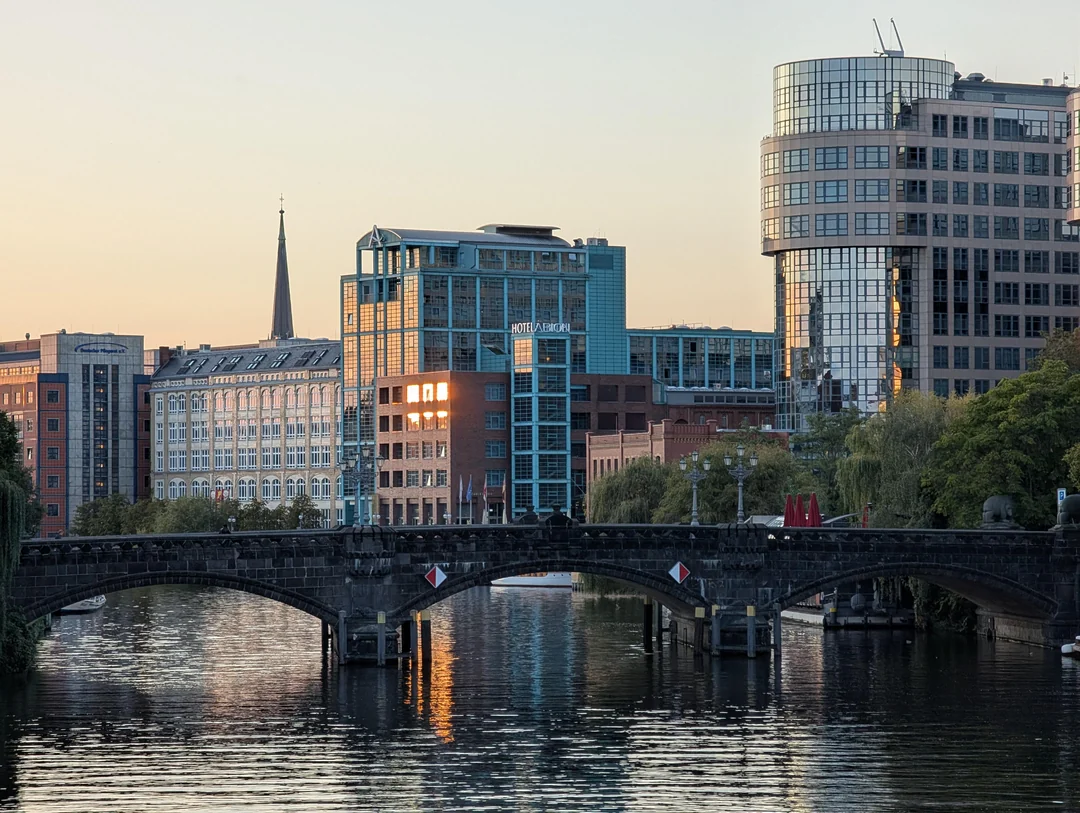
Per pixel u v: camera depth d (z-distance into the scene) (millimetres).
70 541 133625
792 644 163625
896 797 95250
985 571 152125
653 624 182250
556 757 106000
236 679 141250
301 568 141875
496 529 146000
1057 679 135750
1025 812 92000
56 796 96312
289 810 93062
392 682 137875
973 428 169625
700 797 95500
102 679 142375
